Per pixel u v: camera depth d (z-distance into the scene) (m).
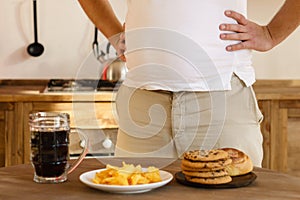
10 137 2.50
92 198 1.08
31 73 3.00
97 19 1.87
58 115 1.22
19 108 2.49
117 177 1.13
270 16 3.04
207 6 1.50
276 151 2.64
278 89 2.88
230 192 1.12
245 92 1.55
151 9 1.52
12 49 2.98
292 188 1.15
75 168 1.35
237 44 1.54
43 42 3.01
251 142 1.53
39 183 1.20
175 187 1.16
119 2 3.02
